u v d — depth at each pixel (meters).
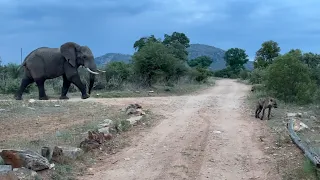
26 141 10.92
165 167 9.04
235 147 10.94
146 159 9.70
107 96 26.48
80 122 14.27
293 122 14.33
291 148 10.71
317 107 19.38
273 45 57.44
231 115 16.84
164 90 32.47
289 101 21.47
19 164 8.05
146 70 34.09
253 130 13.39
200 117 16.14
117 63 35.50
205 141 11.65
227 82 59.34
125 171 8.72
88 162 9.26
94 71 24.03
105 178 8.22
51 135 11.79
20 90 23.58
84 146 10.13
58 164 8.77
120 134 12.42
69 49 23.36
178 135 12.47
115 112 16.95
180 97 25.19
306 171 8.34
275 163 9.30
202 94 29.70
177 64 38.59
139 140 11.73
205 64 104.56
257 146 11.06
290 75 21.61
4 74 32.09
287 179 8.09
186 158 9.80
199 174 8.55
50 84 33.03
